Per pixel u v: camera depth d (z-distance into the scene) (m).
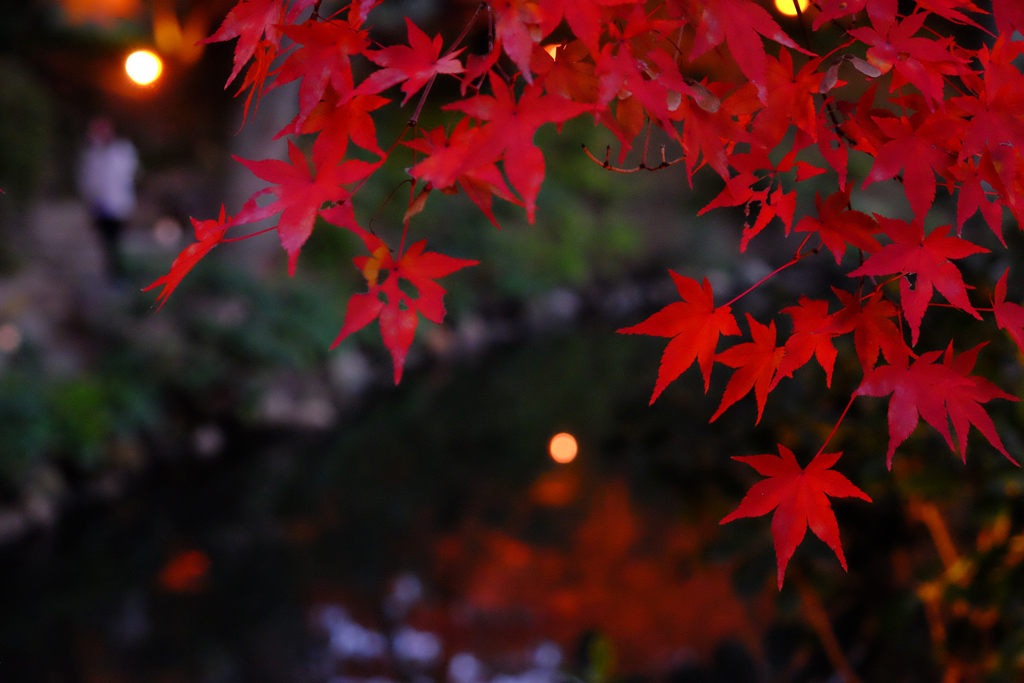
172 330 7.75
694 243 14.45
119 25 13.50
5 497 5.52
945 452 1.76
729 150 0.68
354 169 0.58
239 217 0.59
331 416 7.95
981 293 1.68
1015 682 1.60
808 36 0.61
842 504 2.08
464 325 10.93
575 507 4.89
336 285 10.16
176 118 12.66
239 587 4.56
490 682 3.13
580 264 13.41
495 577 4.06
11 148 8.80
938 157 0.60
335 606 4.18
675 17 0.56
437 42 0.58
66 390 6.48
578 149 15.27
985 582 1.63
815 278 8.84
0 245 8.13
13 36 12.23
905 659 2.09
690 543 3.74
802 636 2.47
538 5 0.54
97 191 9.10
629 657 2.91
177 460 6.82
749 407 2.22
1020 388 1.63
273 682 3.57
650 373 8.84
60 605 4.48
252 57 0.68
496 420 7.43
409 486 5.92
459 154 0.56
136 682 3.68
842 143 0.63
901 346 0.64
